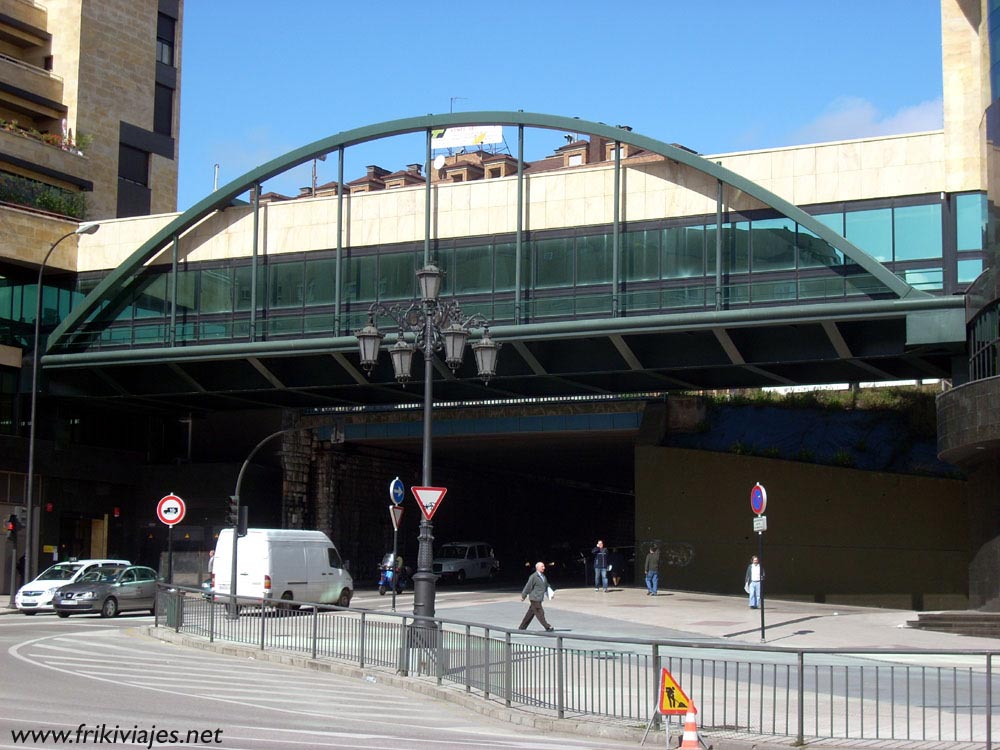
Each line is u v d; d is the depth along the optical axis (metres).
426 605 19.78
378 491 56.47
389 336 41.50
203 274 46.53
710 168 37.66
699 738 12.59
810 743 12.38
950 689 12.55
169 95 68.62
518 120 40.22
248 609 23.28
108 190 62.38
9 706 13.59
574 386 44.31
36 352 42.66
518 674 15.14
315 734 12.54
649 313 39.38
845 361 38.94
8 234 47.41
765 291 37.81
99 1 63.00
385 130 41.69
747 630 29.36
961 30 36.91
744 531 43.84
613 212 40.50
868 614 34.88
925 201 36.53
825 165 37.81
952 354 35.53
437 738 12.81
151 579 37.38
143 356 44.84
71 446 49.56
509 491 67.25
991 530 31.28
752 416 45.53
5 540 46.47
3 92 58.22
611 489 79.12
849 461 42.94
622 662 13.74
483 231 42.28
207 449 54.41
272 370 44.81
